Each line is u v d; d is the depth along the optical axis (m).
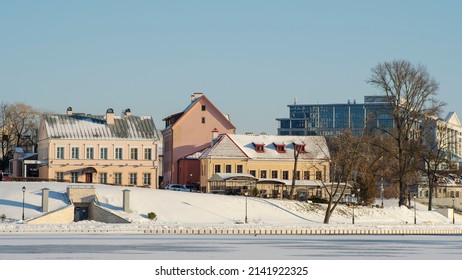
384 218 193.12
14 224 156.00
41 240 132.38
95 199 168.62
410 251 121.00
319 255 112.69
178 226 158.00
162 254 110.62
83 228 151.75
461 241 145.62
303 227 163.75
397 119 191.25
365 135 195.75
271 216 180.12
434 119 199.12
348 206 195.12
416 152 193.00
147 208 172.25
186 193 183.88
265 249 119.75
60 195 171.25
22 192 171.62
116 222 164.00
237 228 157.88
